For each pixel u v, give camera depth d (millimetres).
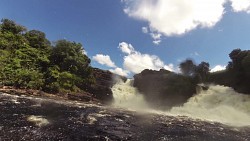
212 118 34312
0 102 22266
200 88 49500
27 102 24688
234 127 24703
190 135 18750
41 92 34750
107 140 14875
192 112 40938
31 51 44562
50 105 25453
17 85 33969
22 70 36781
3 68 35250
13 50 43062
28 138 13219
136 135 17000
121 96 54188
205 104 44062
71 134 15133
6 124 15125
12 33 49562
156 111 40031
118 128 18359
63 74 41219
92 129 17016
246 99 40031
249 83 45219
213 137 18781
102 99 48562
